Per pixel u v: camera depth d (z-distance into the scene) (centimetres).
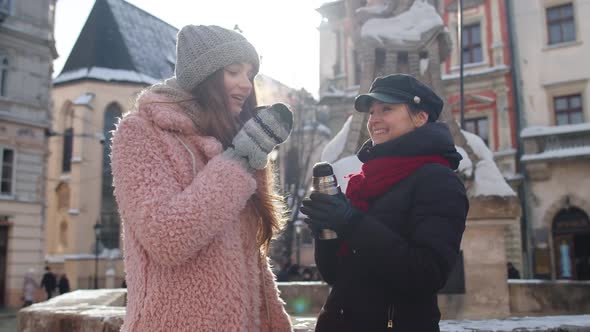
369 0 570
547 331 244
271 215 188
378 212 173
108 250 3350
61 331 305
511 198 484
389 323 164
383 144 183
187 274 156
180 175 162
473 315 493
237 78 182
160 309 154
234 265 162
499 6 2491
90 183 3434
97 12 3872
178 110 173
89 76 3569
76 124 3453
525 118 2409
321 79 2845
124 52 3781
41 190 2411
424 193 167
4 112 2289
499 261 496
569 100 2358
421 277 155
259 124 162
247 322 163
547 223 2302
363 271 171
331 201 162
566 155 2241
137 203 151
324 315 175
